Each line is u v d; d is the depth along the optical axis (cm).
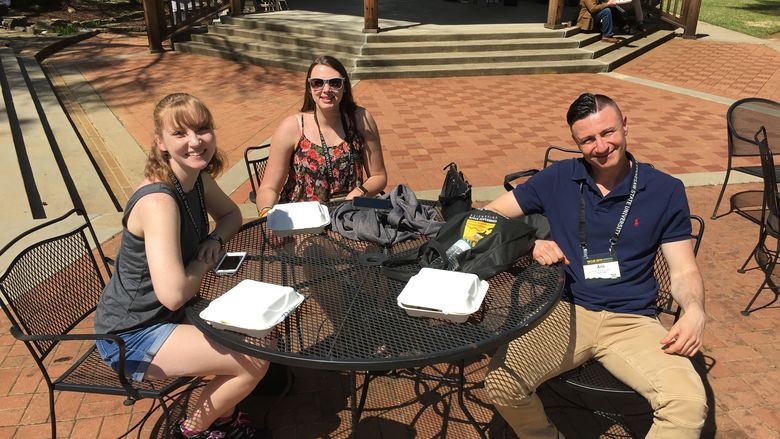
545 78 986
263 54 1102
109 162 645
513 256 233
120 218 470
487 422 280
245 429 256
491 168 597
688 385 217
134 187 580
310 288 232
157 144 228
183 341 226
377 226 267
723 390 298
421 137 688
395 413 286
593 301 248
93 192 526
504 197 276
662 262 293
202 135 225
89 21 1483
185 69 1058
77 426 273
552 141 678
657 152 645
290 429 277
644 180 240
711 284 391
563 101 848
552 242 247
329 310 217
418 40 1062
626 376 233
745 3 1936
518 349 240
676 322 246
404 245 265
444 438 269
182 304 216
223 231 262
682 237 243
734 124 464
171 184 227
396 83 949
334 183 330
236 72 1034
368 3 1039
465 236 241
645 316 246
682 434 212
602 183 251
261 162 391
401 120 754
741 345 332
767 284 389
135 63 1107
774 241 448
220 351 225
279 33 1148
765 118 462
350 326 207
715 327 347
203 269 229
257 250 263
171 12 1184
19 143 643
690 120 759
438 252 233
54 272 257
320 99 311
